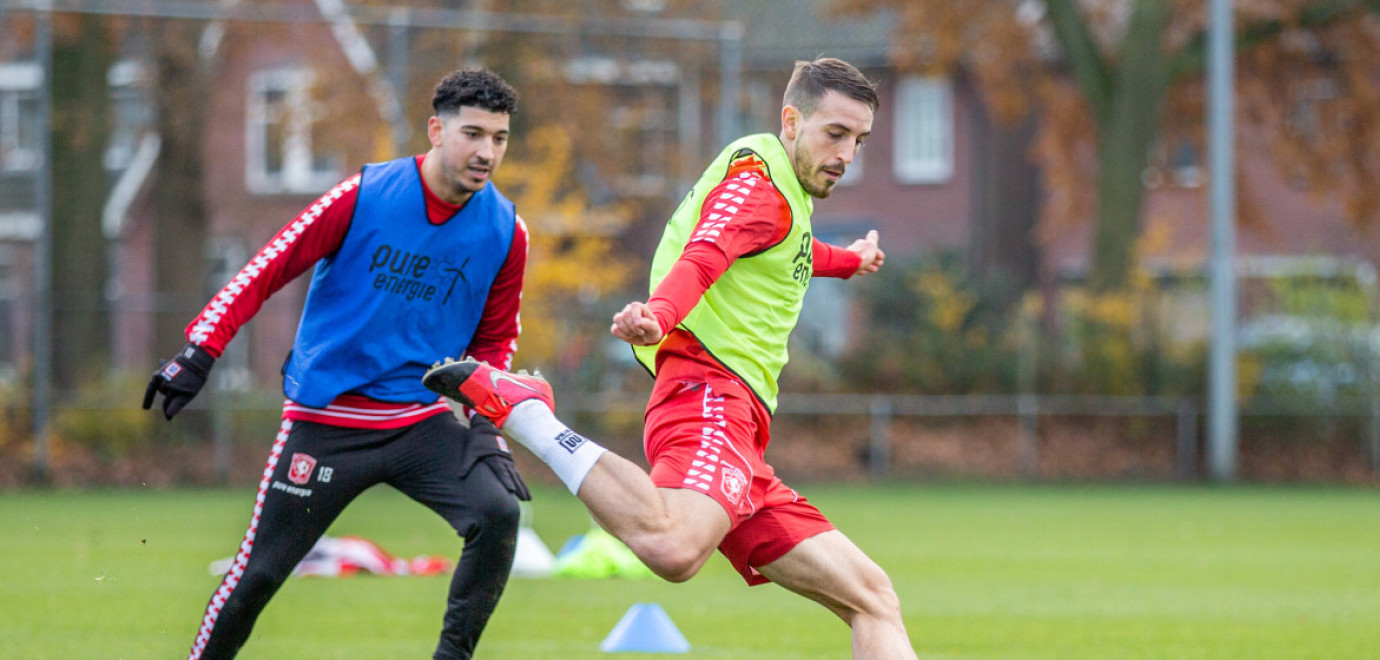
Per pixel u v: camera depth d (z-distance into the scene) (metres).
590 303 78.25
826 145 16.36
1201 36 92.75
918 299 89.19
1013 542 49.38
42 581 35.31
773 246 16.25
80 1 74.88
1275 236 106.94
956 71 111.19
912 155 129.25
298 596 32.75
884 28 122.44
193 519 55.03
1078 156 109.00
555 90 84.75
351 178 18.59
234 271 86.88
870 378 85.06
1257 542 49.69
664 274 16.53
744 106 110.94
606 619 29.64
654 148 87.31
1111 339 85.19
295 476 18.27
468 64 81.62
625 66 85.94
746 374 16.34
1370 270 118.62
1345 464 84.75
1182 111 102.88
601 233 80.69
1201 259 90.81
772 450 82.50
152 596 32.34
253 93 83.25
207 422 76.25
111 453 74.12
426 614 29.61
